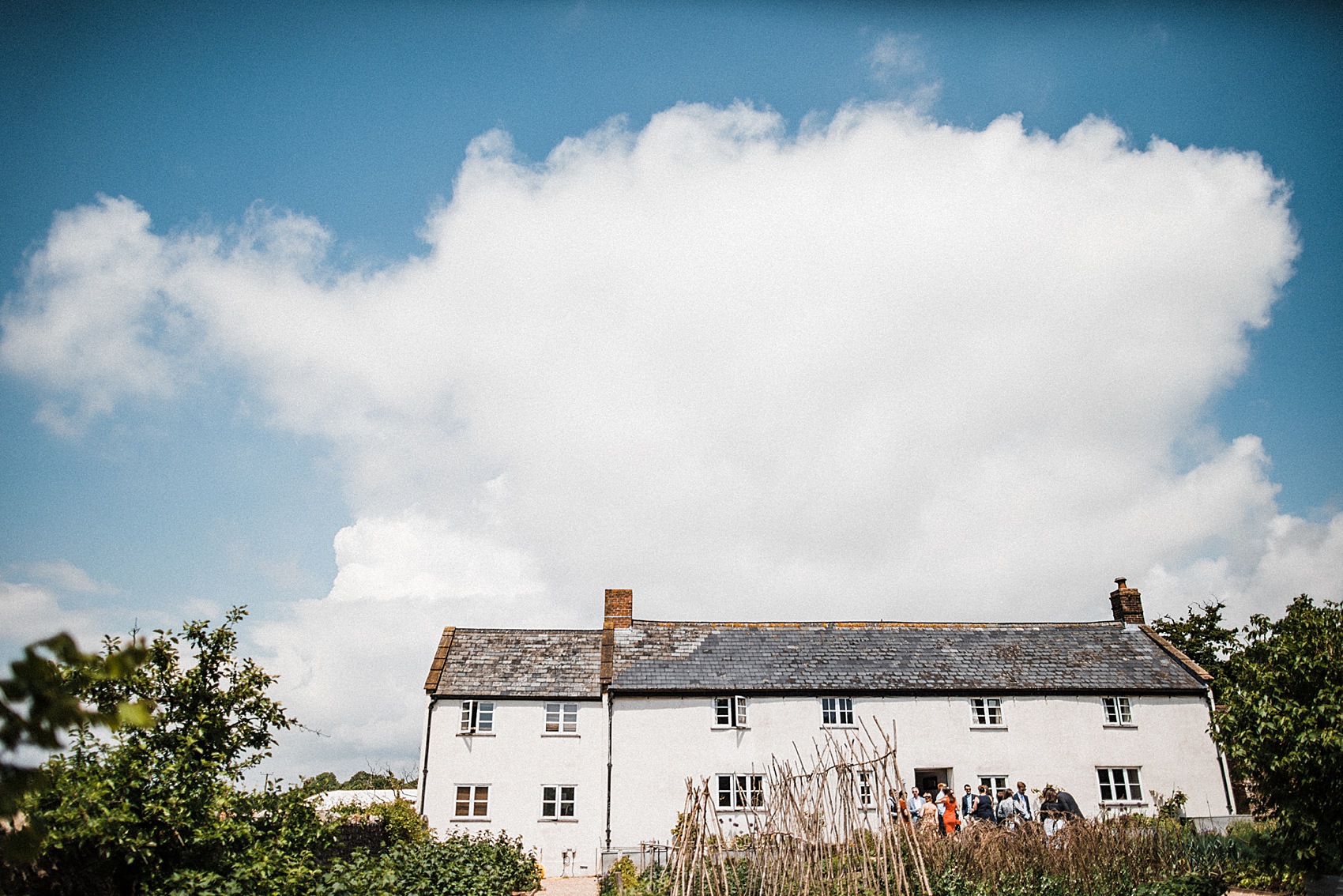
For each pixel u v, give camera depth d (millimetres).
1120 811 31172
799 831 16344
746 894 17406
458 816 31031
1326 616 15984
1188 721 32562
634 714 32062
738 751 31594
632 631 35781
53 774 9883
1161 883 16500
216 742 12352
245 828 11836
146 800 10961
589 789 31500
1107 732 32219
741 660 34188
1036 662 34312
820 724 32000
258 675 13047
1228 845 18781
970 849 17500
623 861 24562
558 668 34094
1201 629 44781
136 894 10562
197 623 12703
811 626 36750
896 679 32969
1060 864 17047
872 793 30172
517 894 24328
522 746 31922
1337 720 14422
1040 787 31484
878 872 15000
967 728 32031
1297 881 15695
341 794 32906
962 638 36062
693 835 17297
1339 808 14844
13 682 3520
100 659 3922
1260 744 15602
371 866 15398
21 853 3992
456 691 32500
